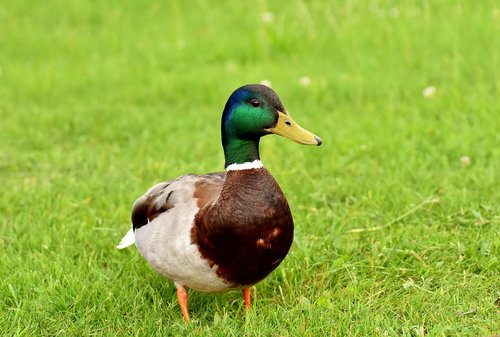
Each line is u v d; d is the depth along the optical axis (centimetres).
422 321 725
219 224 664
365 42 1752
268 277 824
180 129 1362
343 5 1984
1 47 1927
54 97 1585
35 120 1434
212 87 1581
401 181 1068
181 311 781
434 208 978
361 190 1050
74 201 1069
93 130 1387
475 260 835
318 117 1377
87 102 1557
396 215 966
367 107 1411
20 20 2138
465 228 918
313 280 823
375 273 826
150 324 737
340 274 826
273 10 2061
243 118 685
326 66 1656
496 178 1046
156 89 1582
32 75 1694
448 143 1177
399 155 1159
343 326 714
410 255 859
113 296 795
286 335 709
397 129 1279
